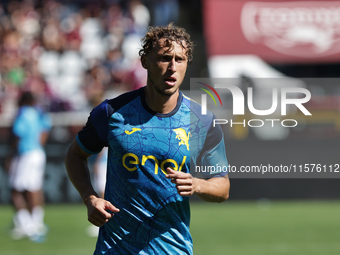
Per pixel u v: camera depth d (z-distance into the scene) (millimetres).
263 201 42812
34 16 60375
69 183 40969
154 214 11797
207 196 11891
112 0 61281
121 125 11961
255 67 58500
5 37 56906
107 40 57906
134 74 49562
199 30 60438
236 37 59656
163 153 11820
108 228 12055
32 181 31250
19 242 29719
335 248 27906
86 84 51031
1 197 41406
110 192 12109
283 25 60500
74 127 40812
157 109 12000
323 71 60812
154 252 11797
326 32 60344
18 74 51344
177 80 11734
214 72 57344
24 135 31391
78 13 60688
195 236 31172
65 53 56469
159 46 11617
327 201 42469
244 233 32000
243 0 61062
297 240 29922
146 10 61156
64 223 35062
